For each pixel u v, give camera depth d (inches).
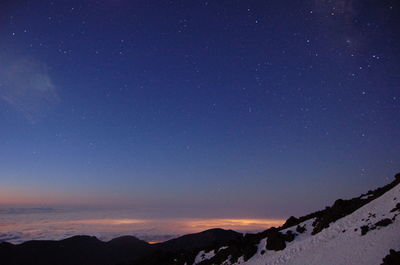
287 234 1573.6
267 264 1343.5
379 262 826.2
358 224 1183.6
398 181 1390.3
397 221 1002.7
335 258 1011.9
